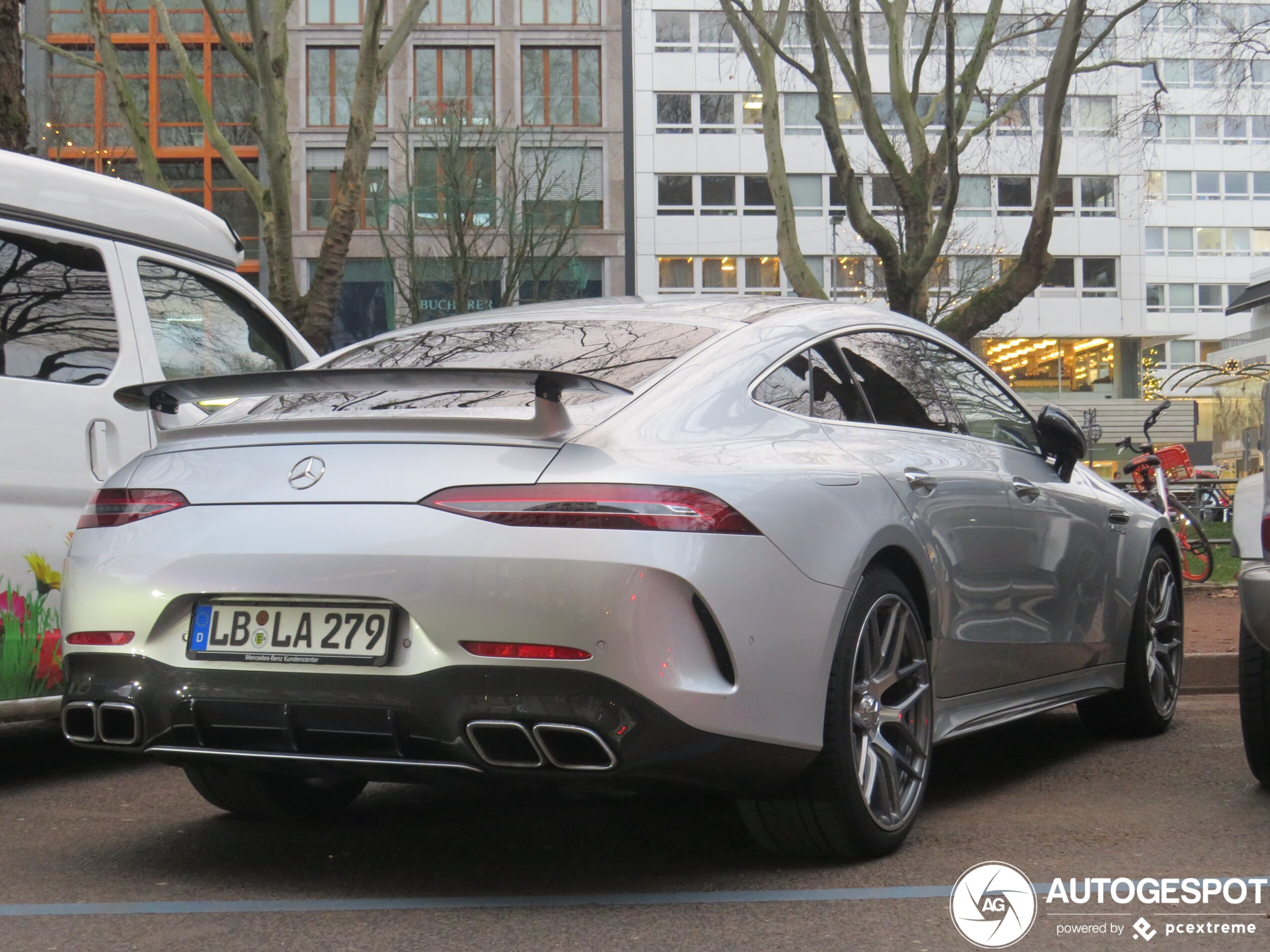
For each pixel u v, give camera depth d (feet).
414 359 12.57
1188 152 228.84
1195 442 102.42
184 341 17.98
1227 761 16.31
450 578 9.59
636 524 9.56
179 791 15.34
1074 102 172.04
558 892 10.69
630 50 158.81
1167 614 18.43
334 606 9.98
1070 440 15.74
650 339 12.07
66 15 141.49
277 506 10.30
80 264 16.43
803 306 13.51
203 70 148.15
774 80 59.77
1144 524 17.87
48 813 14.11
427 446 10.13
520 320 13.29
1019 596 14.37
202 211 19.16
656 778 9.68
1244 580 12.82
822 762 10.81
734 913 10.03
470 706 9.57
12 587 14.79
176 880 11.19
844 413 12.53
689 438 10.54
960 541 13.10
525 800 14.35
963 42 142.72
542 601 9.41
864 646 11.32
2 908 10.34
